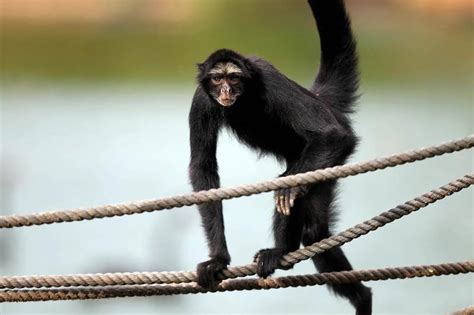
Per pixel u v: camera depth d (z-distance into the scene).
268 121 27.30
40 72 149.00
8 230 63.25
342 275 23.81
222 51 26.91
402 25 133.38
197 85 27.22
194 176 26.73
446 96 125.94
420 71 129.75
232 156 96.44
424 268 23.77
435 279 52.31
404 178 84.06
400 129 102.81
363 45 131.00
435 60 131.12
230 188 21.97
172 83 141.50
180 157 101.19
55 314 50.75
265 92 26.73
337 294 29.36
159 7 146.00
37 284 23.12
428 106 119.56
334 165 25.84
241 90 26.64
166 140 110.62
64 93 143.88
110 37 148.62
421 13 133.75
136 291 24.27
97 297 24.20
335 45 29.58
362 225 23.34
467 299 50.16
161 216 67.69
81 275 23.27
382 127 103.25
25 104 133.75
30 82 147.12
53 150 103.62
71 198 82.44
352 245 62.00
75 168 94.88
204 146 27.00
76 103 135.12
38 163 95.75
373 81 130.00
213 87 26.66
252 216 69.19
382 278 23.88
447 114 113.50
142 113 127.00
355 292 29.16
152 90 142.88
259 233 64.44
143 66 144.88
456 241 62.88
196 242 64.62
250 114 27.27
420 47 131.75
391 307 49.34
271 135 27.73
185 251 63.50
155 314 51.28
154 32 146.00
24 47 150.12
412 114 113.81
